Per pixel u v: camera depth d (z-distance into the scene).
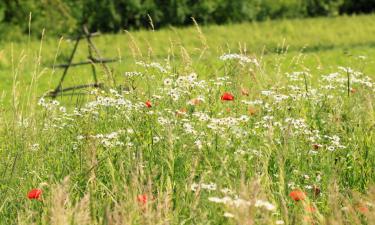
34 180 7.29
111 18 34.28
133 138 8.08
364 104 9.45
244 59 9.52
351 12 43.44
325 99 9.65
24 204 6.99
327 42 29.97
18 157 7.66
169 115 8.40
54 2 31.16
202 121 8.18
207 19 36.34
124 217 5.95
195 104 8.79
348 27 33.91
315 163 7.85
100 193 7.16
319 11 41.31
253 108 8.95
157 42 28.00
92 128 8.47
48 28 30.97
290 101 9.55
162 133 8.12
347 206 6.58
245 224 5.61
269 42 29.17
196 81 9.53
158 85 9.22
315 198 7.29
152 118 8.30
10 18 30.72
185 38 29.17
